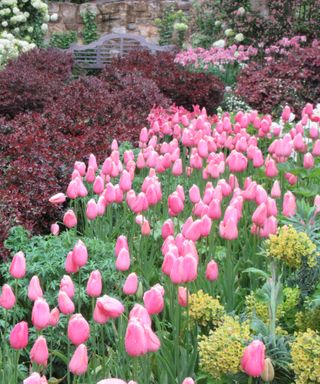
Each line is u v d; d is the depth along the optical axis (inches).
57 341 138.4
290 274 136.0
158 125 244.2
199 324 128.6
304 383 102.3
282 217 145.9
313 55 434.3
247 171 236.7
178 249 127.3
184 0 783.1
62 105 327.9
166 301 146.3
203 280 145.9
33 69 468.1
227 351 106.5
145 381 111.3
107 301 99.5
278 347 109.4
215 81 453.7
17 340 100.7
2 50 561.9
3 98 398.6
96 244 163.5
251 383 107.0
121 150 275.9
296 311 128.4
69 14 787.4
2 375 111.3
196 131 233.1
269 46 623.5
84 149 269.7
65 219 150.3
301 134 215.0
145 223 155.9
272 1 634.8
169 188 217.8
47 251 158.6
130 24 792.3
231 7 644.7
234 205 146.4
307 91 427.8
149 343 93.9
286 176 201.3
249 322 119.1
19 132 275.9
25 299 147.6
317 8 625.6
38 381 84.9
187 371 118.6
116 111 330.6
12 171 231.9
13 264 114.9
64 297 107.8
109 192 157.9
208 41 668.7
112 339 142.3
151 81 415.2
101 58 677.3
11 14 677.9
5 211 198.8
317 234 131.3
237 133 239.0
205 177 194.7
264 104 416.5
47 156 250.2
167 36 755.4
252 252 161.9
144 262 164.9
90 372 119.3
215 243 176.4
